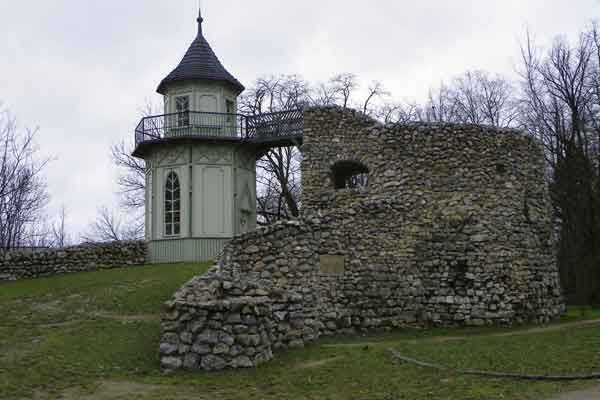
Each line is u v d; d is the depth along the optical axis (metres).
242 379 10.68
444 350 12.45
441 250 17.58
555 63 31.36
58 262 22.14
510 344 12.98
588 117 30.25
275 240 15.73
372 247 16.97
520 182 18.80
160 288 17.30
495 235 17.92
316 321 15.69
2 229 32.81
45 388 9.91
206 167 25.86
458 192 18.09
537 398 8.67
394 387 9.73
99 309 15.66
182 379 10.67
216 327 11.47
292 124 25.84
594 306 25.27
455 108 39.72
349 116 19.56
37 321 14.70
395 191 18.22
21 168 40.19
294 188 37.59
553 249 19.67
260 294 12.52
